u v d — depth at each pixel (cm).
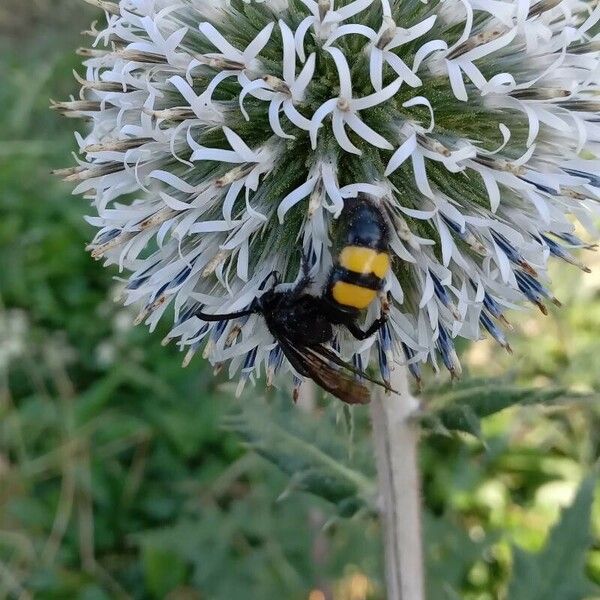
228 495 17
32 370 18
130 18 8
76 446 17
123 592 16
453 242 7
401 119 7
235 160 7
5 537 16
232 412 10
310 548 14
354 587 15
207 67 8
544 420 16
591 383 16
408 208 7
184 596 16
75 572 16
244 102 8
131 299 8
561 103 7
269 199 7
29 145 21
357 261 7
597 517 14
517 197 8
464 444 15
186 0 8
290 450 9
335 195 7
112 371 17
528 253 8
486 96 7
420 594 9
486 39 7
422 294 7
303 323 7
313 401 13
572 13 8
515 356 17
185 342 8
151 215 8
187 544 15
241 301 8
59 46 25
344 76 7
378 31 8
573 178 7
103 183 8
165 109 7
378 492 9
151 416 17
